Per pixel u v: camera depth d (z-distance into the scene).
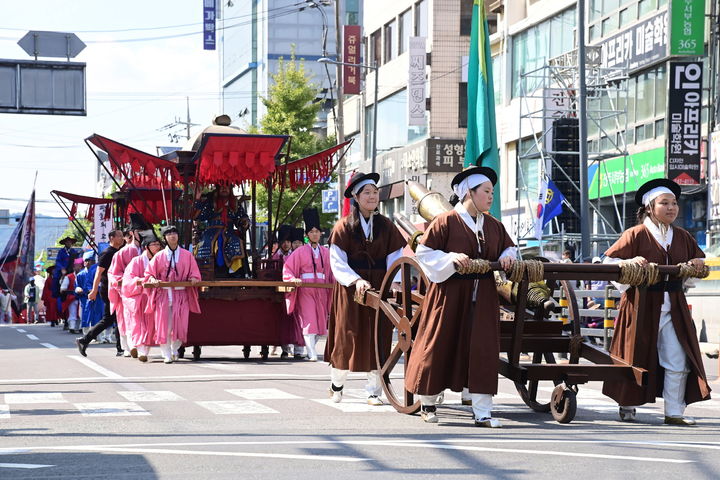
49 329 35.19
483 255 9.73
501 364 9.93
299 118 50.69
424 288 11.21
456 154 47.25
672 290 10.01
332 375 11.65
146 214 28.39
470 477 6.73
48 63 30.80
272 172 19.00
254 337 18.75
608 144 33.91
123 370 16.11
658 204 10.07
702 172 28.52
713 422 10.27
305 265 18.16
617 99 32.50
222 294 18.52
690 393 9.96
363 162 57.44
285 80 50.91
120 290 18.98
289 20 115.88
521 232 39.94
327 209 47.78
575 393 9.98
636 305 9.95
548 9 39.09
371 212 11.77
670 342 10.02
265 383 13.84
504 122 42.56
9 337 28.75
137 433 9.01
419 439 8.59
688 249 10.21
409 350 10.54
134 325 17.94
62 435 8.90
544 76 32.91
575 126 32.69
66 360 18.41
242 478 6.70
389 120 54.16
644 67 31.73
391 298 11.62
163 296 17.78
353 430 9.26
